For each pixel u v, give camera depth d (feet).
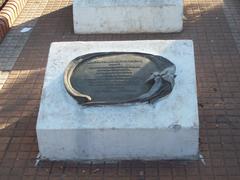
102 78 5.14
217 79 6.22
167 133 4.79
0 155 5.15
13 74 6.54
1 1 8.46
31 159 5.08
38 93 6.11
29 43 7.32
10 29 7.73
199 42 7.12
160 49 5.52
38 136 4.88
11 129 5.51
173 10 7.24
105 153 4.99
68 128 4.81
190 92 4.99
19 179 4.83
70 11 8.20
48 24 7.84
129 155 4.99
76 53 5.53
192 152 4.95
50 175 4.87
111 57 5.41
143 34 7.46
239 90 5.99
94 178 4.81
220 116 5.55
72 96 4.98
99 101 4.91
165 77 5.04
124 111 4.87
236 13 7.89
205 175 4.77
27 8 8.35
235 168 4.84
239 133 5.28
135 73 5.16
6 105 5.90
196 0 8.34
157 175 4.80
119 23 7.41
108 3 7.25
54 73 5.31
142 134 4.80
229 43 7.06
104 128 4.78
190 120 4.79
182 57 5.39
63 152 5.00
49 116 4.91
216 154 5.02
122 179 4.78
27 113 5.75
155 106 4.89
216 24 7.60
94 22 7.40
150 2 7.22
